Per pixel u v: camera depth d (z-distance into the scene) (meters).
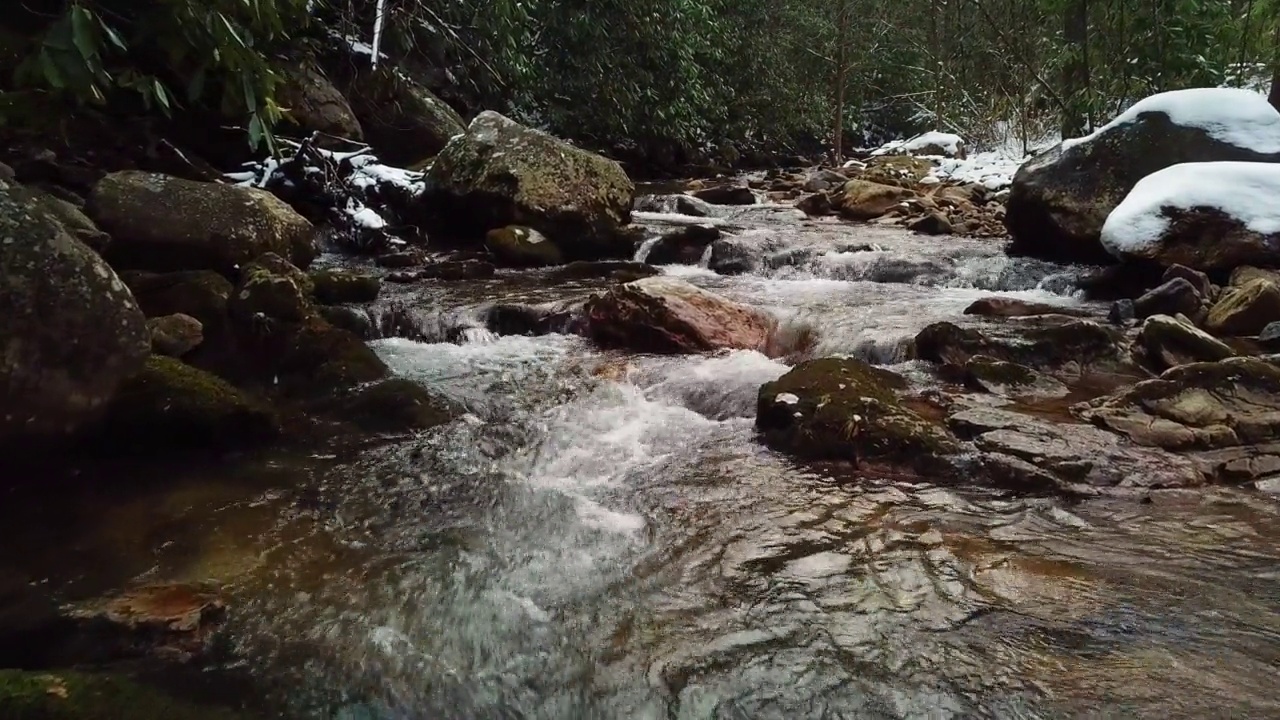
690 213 10.36
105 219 5.36
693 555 3.07
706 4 15.50
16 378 3.26
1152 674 2.31
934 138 15.62
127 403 3.78
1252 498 3.36
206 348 4.65
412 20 10.86
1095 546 3.03
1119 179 7.18
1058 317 5.63
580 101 13.53
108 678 2.32
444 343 5.56
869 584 2.83
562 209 7.84
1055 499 3.41
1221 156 6.93
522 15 10.87
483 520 3.37
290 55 9.12
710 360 5.09
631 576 2.94
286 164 8.05
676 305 5.41
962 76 17.56
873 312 5.93
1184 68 10.72
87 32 3.58
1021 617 2.60
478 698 2.34
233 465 3.83
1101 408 4.07
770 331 5.61
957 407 4.18
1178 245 6.09
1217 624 2.53
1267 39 11.16
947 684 2.31
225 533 3.22
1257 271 5.75
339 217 8.10
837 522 3.29
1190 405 4.01
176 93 7.46
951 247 8.17
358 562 3.04
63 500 3.42
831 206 10.95
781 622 2.63
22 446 3.40
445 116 10.45
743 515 3.38
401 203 8.42
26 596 2.75
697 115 15.95
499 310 5.85
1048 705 2.20
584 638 2.59
